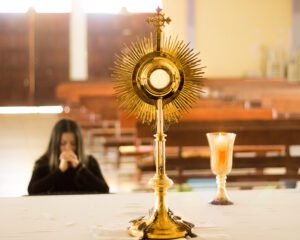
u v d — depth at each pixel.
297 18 12.39
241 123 5.71
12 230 1.87
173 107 1.87
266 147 6.12
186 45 1.85
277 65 12.32
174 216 1.88
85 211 2.12
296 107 7.86
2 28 14.50
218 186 2.24
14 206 2.20
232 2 12.45
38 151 8.80
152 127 1.93
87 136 8.70
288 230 1.86
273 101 7.86
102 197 2.35
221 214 2.06
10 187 6.25
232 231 1.85
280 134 5.38
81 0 14.16
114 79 1.84
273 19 12.46
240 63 12.56
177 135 5.30
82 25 14.23
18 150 8.90
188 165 5.40
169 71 1.80
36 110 14.55
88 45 14.43
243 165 5.46
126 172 7.02
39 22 14.55
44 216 2.04
